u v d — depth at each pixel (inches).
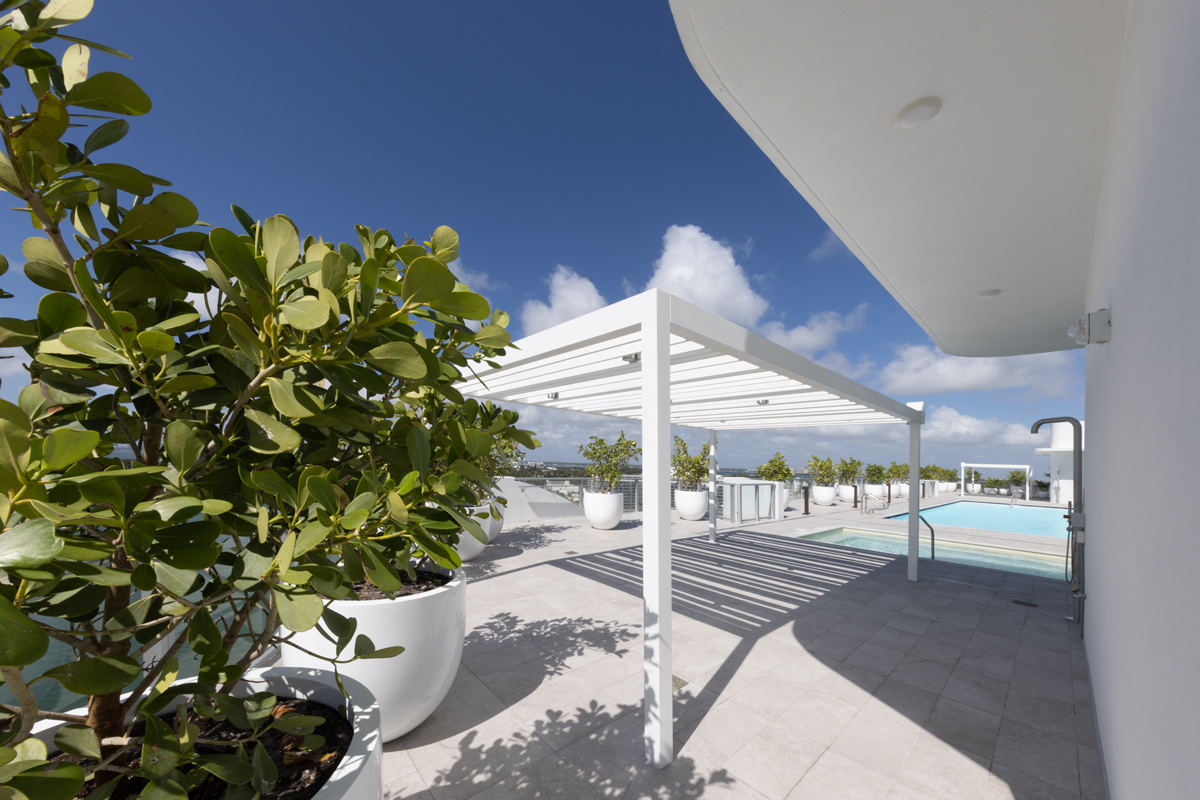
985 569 299.7
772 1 78.2
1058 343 278.8
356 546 39.4
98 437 23.7
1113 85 93.0
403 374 39.0
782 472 730.8
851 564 310.2
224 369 40.4
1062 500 840.9
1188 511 47.9
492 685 139.1
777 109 101.2
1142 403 70.4
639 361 173.6
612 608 208.7
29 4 27.5
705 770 105.1
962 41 84.8
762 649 171.3
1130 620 79.0
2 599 21.2
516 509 455.8
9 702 93.0
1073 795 99.8
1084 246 156.9
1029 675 153.2
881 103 99.2
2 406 22.1
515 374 215.9
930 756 111.5
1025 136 107.6
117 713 46.9
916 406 283.3
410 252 48.1
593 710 126.9
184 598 38.8
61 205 34.6
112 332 32.9
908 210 138.8
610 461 479.2
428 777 100.3
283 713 62.7
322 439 47.9
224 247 33.0
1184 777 47.6
